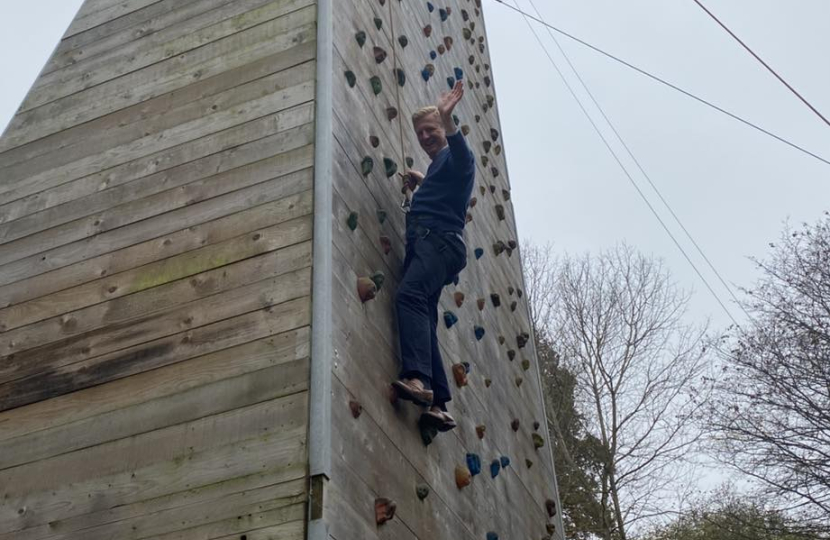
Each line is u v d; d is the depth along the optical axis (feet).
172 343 15.55
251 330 14.98
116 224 17.85
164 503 13.83
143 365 15.55
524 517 23.16
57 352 16.53
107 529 13.97
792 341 48.65
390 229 18.79
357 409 14.55
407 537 15.28
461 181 18.28
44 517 14.55
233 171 17.28
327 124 17.02
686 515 53.21
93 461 14.78
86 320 16.71
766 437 45.47
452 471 18.61
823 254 50.72
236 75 18.88
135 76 20.39
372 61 20.80
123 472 14.44
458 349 21.76
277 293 15.20
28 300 17.60
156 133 18.90
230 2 20.48
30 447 15.43
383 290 17.42
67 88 21.12
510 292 28.89
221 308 15.49
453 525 17.61
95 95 20.57
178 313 15.88
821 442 45.37
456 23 32.63
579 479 53.21
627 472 52.19
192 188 17.52
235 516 13.24
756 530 46.09
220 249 16.29
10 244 18.71
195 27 20.45
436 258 17.66
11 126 21.06
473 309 24.18
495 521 20.47
